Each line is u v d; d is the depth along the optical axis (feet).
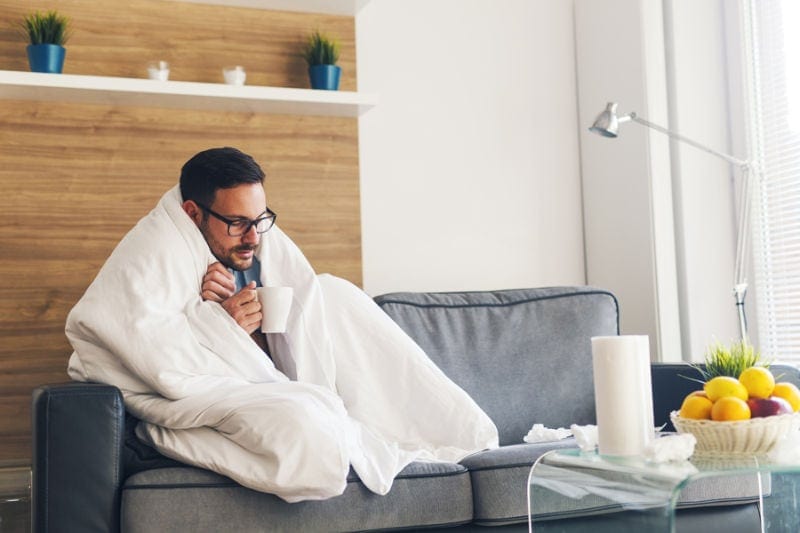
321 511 6.43
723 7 11.19
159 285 7.04
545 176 11.74
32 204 9.50
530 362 9.37
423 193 11.19
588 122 11.80
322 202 10.42
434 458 7.39
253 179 7.50
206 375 6.89
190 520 6.17
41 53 9.16
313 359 7.73
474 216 11.37
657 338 10.74
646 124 10.07
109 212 9.71
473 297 9.65
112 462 6.15
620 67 11.28
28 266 9.44
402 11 11.29
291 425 6.26
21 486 8.38
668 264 10.82
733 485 7.33
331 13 10.73
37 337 9.41
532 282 11.57
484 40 11.60
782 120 10.32
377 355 8.18
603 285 11.57
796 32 10.11
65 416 6.07
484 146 11.50
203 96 9.62
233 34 10.33
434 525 6.78
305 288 7.89
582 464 5.32
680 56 10.99
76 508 6.04
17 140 9.50
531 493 5.85
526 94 11.73
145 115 9.90
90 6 9.87
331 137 10.52
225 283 7.45
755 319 10.68
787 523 6.17
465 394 8.14
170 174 9.93
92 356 6.96
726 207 11.02
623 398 5.42
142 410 6.73
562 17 11.99
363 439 7.11
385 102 11.12
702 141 10.98
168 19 10.12
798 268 10.09
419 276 11.08
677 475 4.65
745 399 5.41
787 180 10.25
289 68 10.50
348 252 10.46
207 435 6.51
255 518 6.28
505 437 9.09
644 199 10.91
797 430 5.33
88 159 9.69
